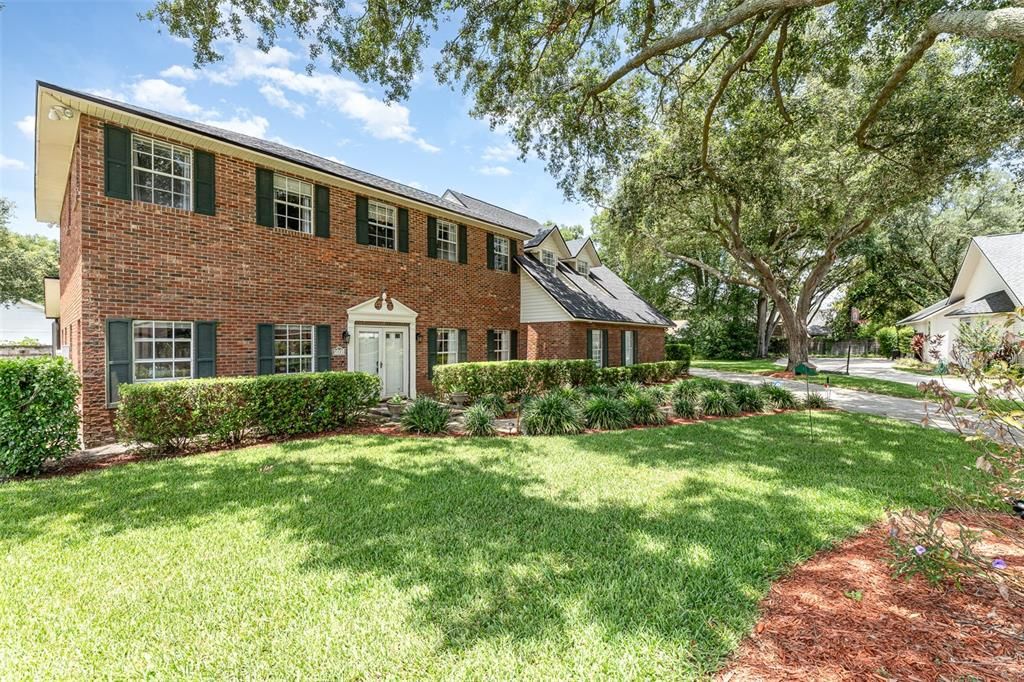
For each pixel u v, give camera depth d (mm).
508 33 9172
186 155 8773
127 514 4523
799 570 3412
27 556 3648
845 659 2383
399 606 2953
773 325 37406
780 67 10352
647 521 4359
